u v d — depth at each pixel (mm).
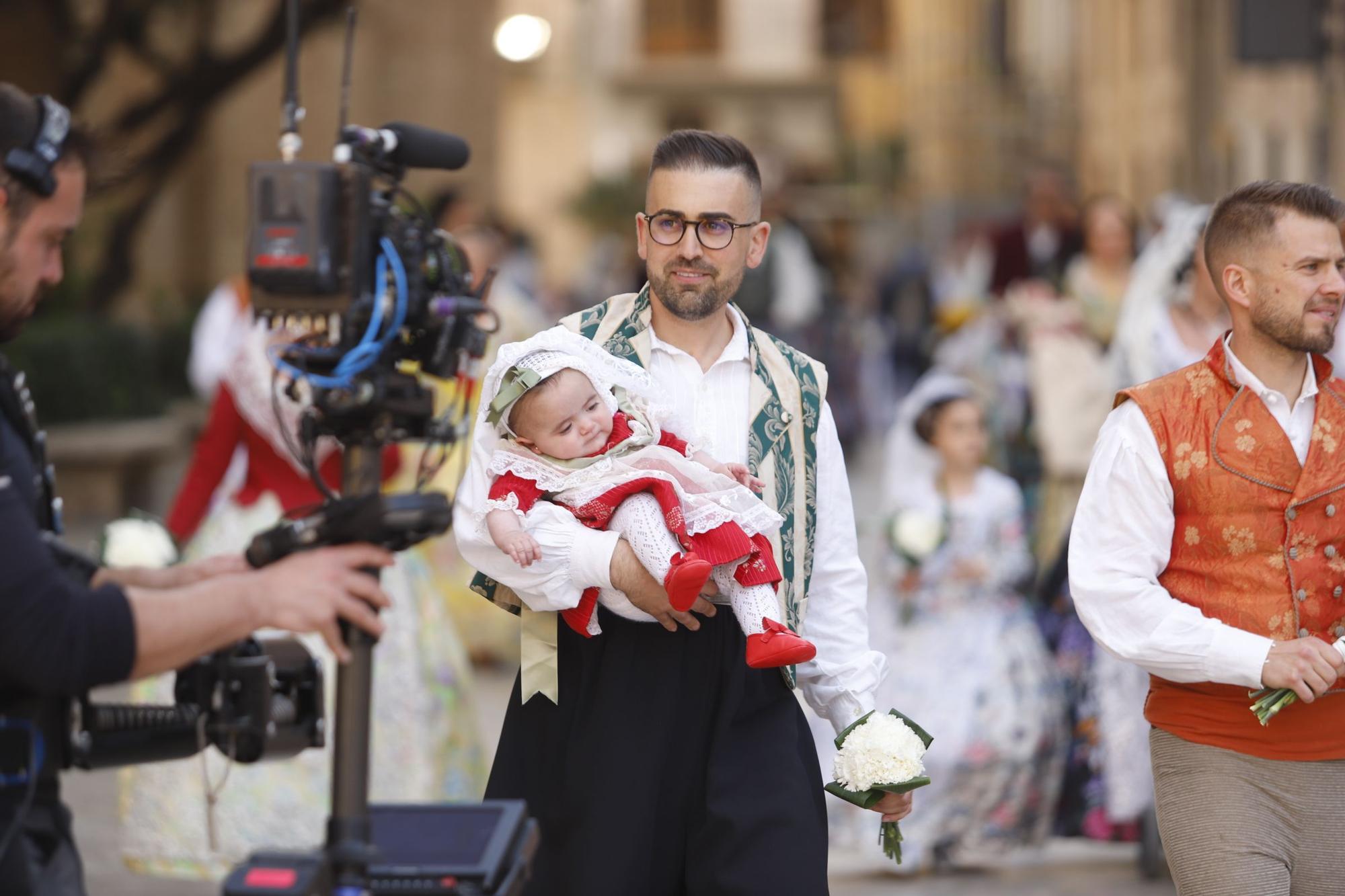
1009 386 15578
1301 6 17453
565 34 103000
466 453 8000
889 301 43500
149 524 9570
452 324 5008
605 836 6242
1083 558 6645
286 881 4512
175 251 35031
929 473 11820
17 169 4695
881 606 11430
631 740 6266
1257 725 6449
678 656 6340
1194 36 39906
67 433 24062
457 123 38094
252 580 4688
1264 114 31328
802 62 107688
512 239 31812
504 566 6254
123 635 4492
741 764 6309
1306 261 6418
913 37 82125
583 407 6270
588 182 71062
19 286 4797
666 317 6656
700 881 6309
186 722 5262
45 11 25984
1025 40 75438
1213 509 6500
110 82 31453
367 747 4855
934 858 11258
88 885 10406
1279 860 6422
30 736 4742
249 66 26375
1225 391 6574
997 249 22375
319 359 4793
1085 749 11031
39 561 4449
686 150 6418
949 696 11055
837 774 6559
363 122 35656
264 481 10078
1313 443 6469
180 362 30797
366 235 4707
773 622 6172
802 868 6203
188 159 33625
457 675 10375
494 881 4895
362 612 4793
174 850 9727
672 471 6285
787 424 6605
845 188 77188
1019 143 69062
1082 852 11648
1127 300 11234
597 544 6102
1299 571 6430
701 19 107875
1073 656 11102
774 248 25312
